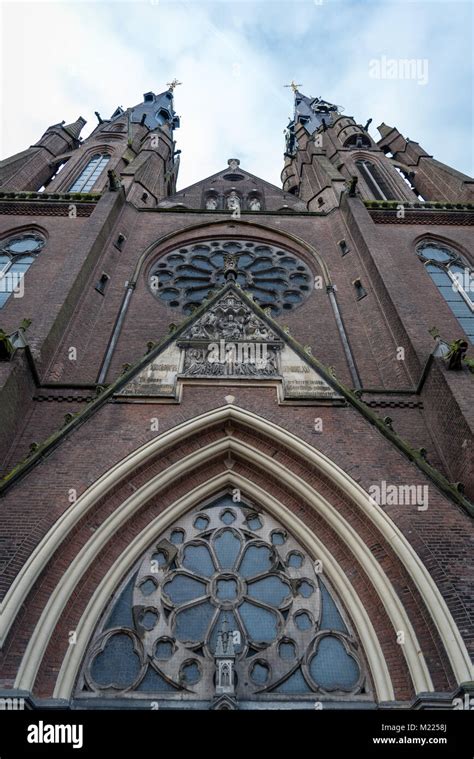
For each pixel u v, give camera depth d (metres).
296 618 10.79
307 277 24.61
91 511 11.28
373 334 19.36
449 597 9.43
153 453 12.23
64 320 18.09
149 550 11.81
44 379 16.16
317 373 14.44
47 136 43.00
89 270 21.19
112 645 10.25
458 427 13.12
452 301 23.16
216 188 37.06
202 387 13.95
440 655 9.19
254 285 23.78
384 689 9.33
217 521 12.55
